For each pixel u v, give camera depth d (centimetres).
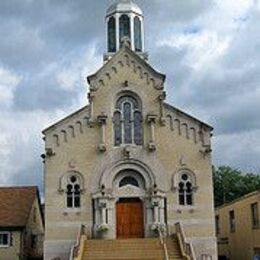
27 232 5169
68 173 4297
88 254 3838
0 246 4909
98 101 4428
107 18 5231
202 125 4391
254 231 4675
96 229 4169
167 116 4416
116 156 4331
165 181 4297
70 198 4272
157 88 4453
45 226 4194
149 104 4434
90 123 4375
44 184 4262
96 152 4334
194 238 4200
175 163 4334
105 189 4247
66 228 4200
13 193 5466
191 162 4338
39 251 5866
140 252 3844
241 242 5075
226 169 8544
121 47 4709
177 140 4372
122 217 4262
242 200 5016
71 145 4344
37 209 5738
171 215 4238
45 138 4341
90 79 4453
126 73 4491
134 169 4319
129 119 4434
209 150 4350
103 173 4291
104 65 4494
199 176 4316
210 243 4197
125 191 4288
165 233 4172
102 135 4344
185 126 4394
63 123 4375
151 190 4256
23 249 4972
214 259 4156
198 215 4247
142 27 5212
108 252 3856
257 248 4600
